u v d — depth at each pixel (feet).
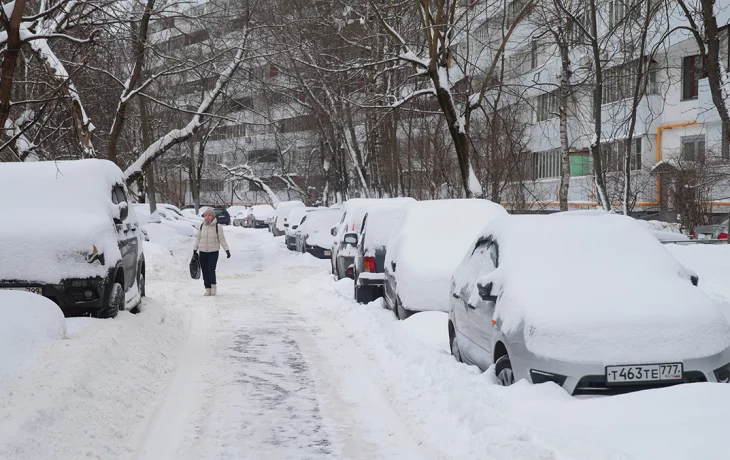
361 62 78.28
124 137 118.32
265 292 63.36
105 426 20.80
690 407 18.19
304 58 86.79
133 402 23.91
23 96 55.72
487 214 42.24
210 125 189.78
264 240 160.66
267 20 79.66
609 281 23.52
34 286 32.71
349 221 66.69
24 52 59.11
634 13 56.95
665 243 57.52
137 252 43.06
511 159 88.74
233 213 251.19
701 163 82.28
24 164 38.50
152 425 22.33
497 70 96.53
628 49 63.93
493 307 24.82
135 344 30.78
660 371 20.52
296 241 115.85
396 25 79.97
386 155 104.01
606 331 21.15
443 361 27.30
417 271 38.40
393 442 20.70
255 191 256.93
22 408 19.49
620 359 20.56
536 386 20.75
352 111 110.01
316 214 107.65
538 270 24.25
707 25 49.37
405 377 27.50
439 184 96.37
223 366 31.04
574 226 26.27
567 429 17.90
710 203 81.10
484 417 19.70
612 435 16.96
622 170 100.73
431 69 64.23
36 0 54.75
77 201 36.27
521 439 17.74
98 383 23.80
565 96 73.00
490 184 90.58
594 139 61.21
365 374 29.43
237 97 103.45
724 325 21.61
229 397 25.76
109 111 82.64
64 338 28.63
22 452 17.11
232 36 80.33
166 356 32.32
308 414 23.62
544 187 132.46
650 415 18.11
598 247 25.29
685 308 21.95
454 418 21.52
